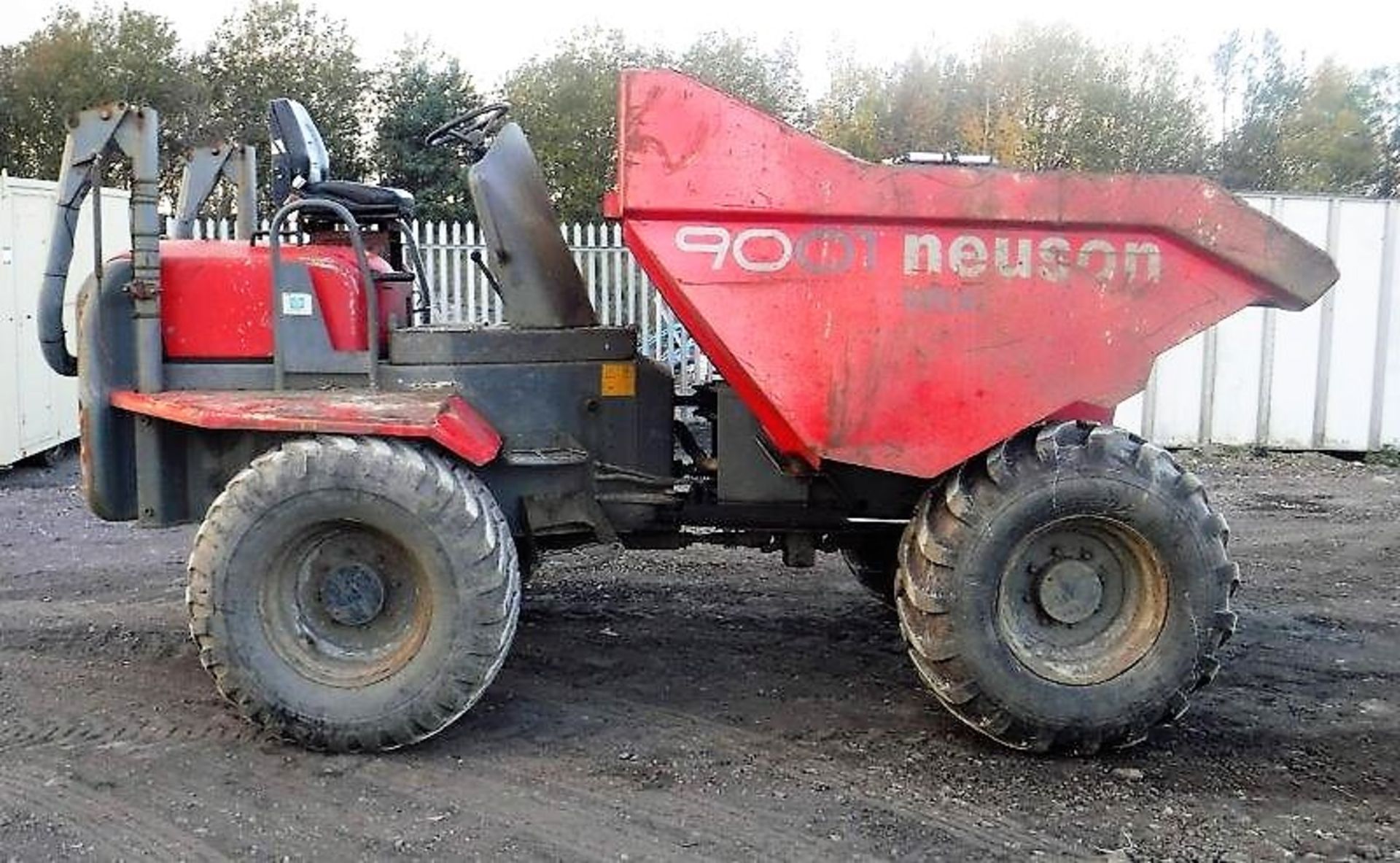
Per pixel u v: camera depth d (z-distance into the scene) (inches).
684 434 214.2
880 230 169.8
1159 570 173.5
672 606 251.6
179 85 938.1
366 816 155.7
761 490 202.1
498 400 197.5
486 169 197.5
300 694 171.8
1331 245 466.9
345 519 171.0
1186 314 171.5
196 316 191.8
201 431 190.2
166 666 211.6
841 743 180.9
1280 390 475.8
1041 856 147.1
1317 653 227.3
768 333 170.4
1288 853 148.2
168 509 189.8
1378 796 165.0
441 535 169.6
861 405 170.9
